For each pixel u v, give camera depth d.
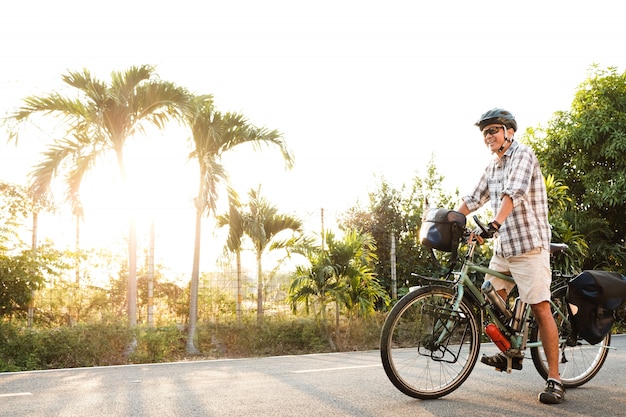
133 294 8.45
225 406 3.47
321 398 3.65
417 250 12.75
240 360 6.37
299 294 8.78
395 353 3.57
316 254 9.04
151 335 7.52
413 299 3.64
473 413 3.21
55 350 6.75
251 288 9.80
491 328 3.69
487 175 3.98
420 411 3.26
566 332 4.05
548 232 3.72
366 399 3.61
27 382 4.69
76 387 4.32
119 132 8.62
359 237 9.52
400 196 13.43
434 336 3.68
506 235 3.68
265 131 9.14
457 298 3.72
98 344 6.99
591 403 3.49
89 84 8.30
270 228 9.95
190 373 5.11
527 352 5.96
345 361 6.02
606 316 3.95
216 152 9.07
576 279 3.95
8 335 6.78
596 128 14.71
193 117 8.59
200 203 8.73
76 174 8.39
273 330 8.38
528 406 3.39
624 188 14.27
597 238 14.51
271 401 3.59
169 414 3.27
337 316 8.68
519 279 3.67
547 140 15.66
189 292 9.50
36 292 8.20
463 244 3.89
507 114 3.77
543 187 3.74
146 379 4.72
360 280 8.97
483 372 4.67
